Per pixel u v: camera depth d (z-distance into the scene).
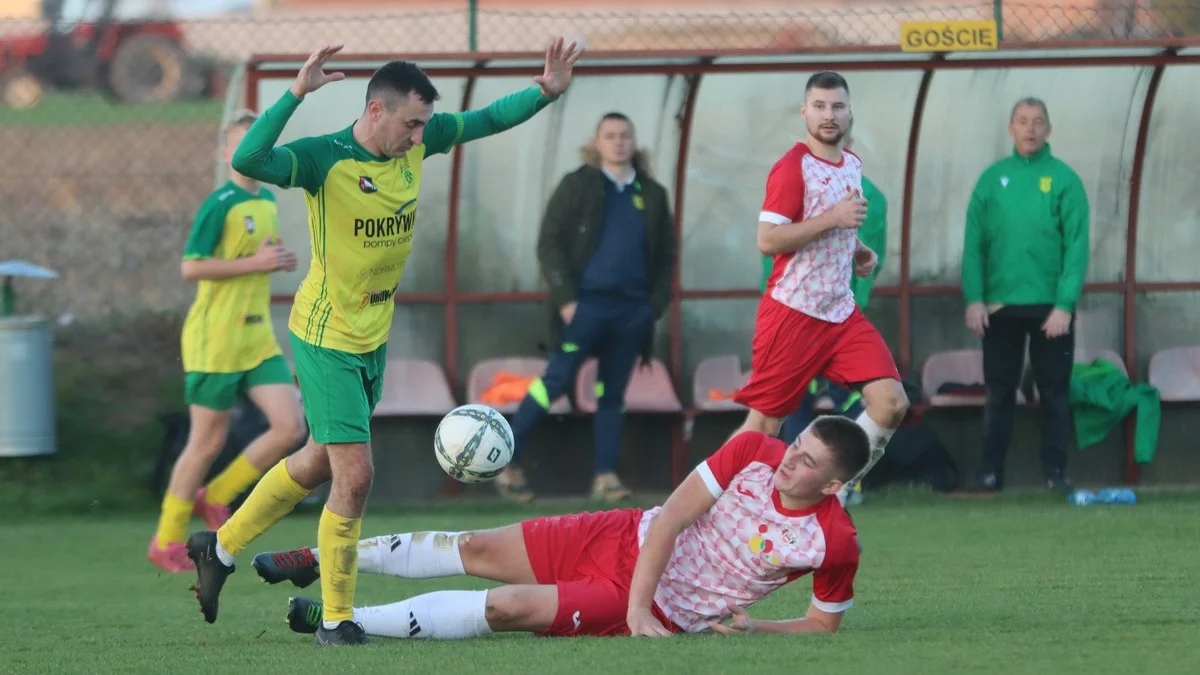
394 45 58.25
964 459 38.81
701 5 50.94
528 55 35.19
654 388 39.12
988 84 38.94
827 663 15.83
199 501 29.73
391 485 38.41
